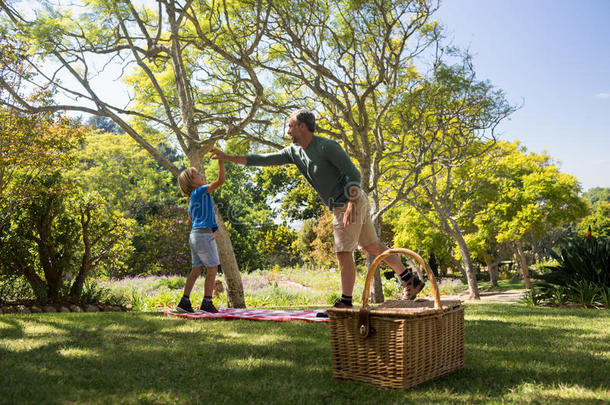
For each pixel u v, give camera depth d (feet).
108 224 31.96
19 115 26.45
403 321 6.70
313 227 96.07
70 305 28.58
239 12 29.96
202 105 39.70
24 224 27.84
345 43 32.14
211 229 16.56
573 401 5.91
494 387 6.77
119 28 31.35
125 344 9.73
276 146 38.11
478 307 23.52
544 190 80.53
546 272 36.14
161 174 121.08
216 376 7.19
